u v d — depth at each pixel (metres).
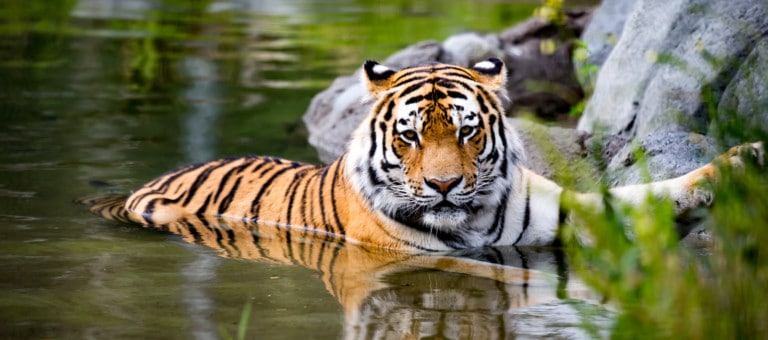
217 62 22.61
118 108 17.78
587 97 16.72
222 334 7.70
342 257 10.27
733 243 7.40
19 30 26.55
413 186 10.26
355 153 10.95
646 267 7.74
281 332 7.75
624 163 11.99
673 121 12.65
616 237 7.96
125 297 8.66
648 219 8.05
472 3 34.31
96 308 8.34
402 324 7.96
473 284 9.22
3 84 19.64
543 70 18.83
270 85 20.16
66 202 12.17
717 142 9.65
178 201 12.15
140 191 12.44
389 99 10.64
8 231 10.90
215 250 10.44
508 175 10.71
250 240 10.91
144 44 24.88
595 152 12.44
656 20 13.66
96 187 12.86
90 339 7.58
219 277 9.38
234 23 29.27
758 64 11.78
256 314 8.21
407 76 10.65
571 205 8.74
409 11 32.09
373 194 10.73
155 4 33.47
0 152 14.48
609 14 17.66
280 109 18.06
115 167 13.87
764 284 7.02
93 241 10.64
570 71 18.86
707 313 7.16
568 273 9.61
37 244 10.44
